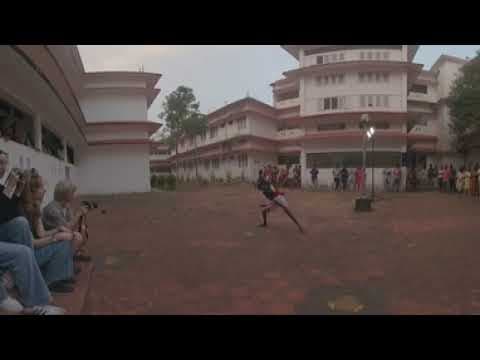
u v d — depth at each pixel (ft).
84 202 18.66
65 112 45.34
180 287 15.24
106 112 77.66
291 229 30.35
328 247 23.39
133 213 41.19
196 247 23.20
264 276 16.97
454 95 93.91
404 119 93.09
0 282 10.15
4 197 11.32
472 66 89.97
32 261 10.51
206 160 151.74
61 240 13.32
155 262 19.33
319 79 98.99
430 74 115.55
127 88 77.41
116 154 78.07
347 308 12.88
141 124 77.20
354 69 95.04
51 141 51.44
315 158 98.02
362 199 42.78
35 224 13.21
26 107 35.55
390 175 86.38
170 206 49.26
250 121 116.67
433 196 64.59
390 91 93.91
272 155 127.75
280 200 29.40
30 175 13.42
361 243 24.61
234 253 21.61
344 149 94.68
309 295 14.34
